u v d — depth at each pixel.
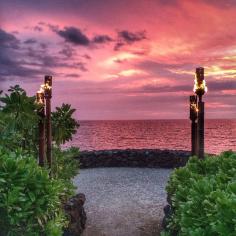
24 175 5.36
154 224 11.39
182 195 5.83
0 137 6.64
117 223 11.55
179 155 21.17
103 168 21.22
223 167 6.87
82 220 10.73
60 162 10.71
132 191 15.56
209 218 4.13
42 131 9.09
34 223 5.51
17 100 7.23
